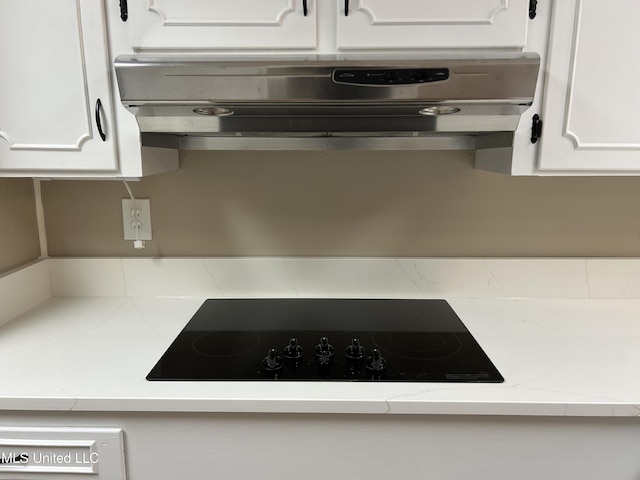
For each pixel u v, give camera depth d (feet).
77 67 3.11
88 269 4.29
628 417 2.72
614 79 3.12
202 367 3.05
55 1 3.03
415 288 4.30
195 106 2.99
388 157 4.17
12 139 3.19
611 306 4.14
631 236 4.25
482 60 2.76
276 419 2.77
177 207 4.27
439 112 3.21
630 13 3.04
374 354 3.10
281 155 4.18
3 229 3.81
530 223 4.27
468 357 3.20
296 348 3.18
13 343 3.37
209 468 2.83
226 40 3.05
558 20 3.04
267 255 4.32
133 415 2.76
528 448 2.78
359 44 3.06
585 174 3.32
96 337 3.50
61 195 4.26
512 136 3.27
